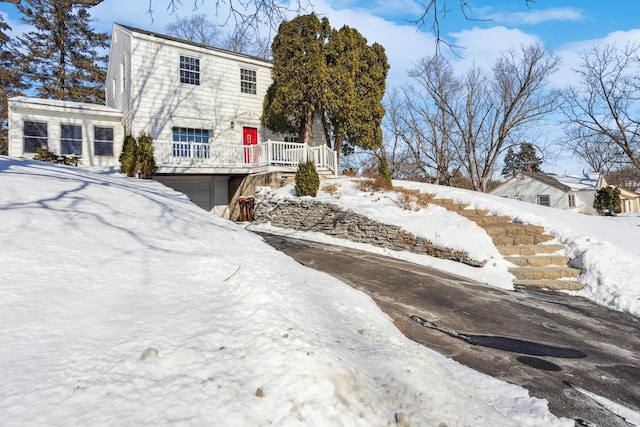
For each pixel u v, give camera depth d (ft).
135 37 46.55
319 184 42.60
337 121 55.88
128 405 5.93
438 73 82.69
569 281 23.03
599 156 122.42
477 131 86.43
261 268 14.16
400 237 29.71
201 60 51.93
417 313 17.01
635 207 108.47
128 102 47.26
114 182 25.09
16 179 17.94
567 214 37.32
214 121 52.80
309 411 6.24
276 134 58.90
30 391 6.04
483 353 13.32
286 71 49.96
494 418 8.02
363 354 9.40
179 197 27.71
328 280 16.30
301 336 8.37
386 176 42.68
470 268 25.02
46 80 90.27
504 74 81.97
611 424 9.30
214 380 6.71
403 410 7.40
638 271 21.72
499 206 32.94
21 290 9.15
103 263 11.67
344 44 52.16
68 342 7.52
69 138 46.50
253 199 46.21
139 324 8.44
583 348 14.25
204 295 10.77
